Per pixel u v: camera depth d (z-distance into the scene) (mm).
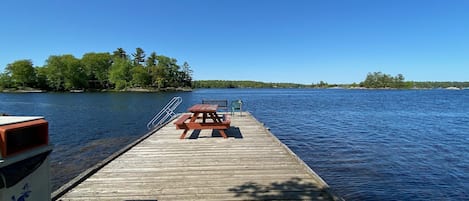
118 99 42250
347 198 5812
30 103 33562
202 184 3883
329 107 30875
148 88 73688
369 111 25984
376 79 124312
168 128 9477
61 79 67125
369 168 7777
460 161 8578
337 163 8258
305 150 10000
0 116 1878
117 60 73688
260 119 19734
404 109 28109
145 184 3889
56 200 3346
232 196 3461
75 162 8047
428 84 132000
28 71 64188
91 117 19953
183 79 88000
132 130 14203
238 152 5836
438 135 13219
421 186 6492
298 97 56719
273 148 6223
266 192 3590
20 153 1591
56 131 13828
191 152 5852
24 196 1652
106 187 3777
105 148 9930
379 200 5746
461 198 5883
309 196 3473
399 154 9391
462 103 37000
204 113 7832
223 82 154750
